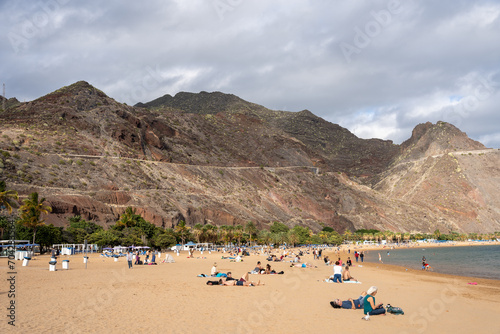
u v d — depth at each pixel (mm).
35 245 81062
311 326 15391
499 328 16250
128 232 111188
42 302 18562
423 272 53062
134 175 195875
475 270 59219
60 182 160000
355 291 26141
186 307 18250
